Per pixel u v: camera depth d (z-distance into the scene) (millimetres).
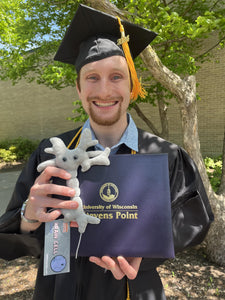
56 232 1011
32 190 1034
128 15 2750
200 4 5215
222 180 3525
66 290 1262
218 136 8156
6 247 1339
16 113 14086
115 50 1229
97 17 1288
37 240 1297
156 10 3369
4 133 14797
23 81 13406
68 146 1415
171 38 3684
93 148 1324
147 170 1055
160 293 1358
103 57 1205
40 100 12969
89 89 1231
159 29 2797
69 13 4633
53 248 1003
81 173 1063
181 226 1295
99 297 1235
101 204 1024
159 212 1015
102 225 1012
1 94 14492
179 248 1256
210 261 3359
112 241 996
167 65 4027
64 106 12109
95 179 1050
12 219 1227
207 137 8391
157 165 1060
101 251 994
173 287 2879
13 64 5789
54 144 1086
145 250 986
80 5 1243
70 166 1046
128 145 1335
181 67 3756
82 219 997
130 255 986
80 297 1263
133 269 962
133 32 1479
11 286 2996
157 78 2715
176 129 9000
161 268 3258
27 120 13680
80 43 1438
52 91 12414
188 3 5406
